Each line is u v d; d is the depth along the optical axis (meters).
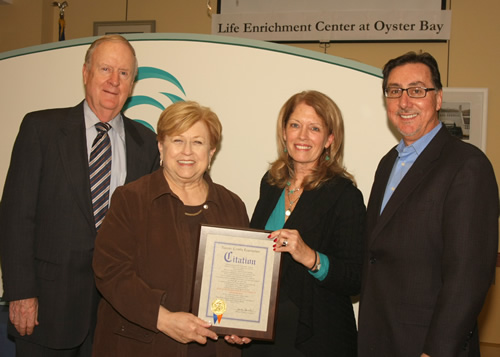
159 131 1.52
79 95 2.40
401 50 3.70
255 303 1.44
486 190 1.33
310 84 2.24
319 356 1.53
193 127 1.49
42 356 1.72
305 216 1.61
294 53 2.24
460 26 3.62
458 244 1.30
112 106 1.78
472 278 1.27
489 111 3.60
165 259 1.45
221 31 3.83
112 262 1.44
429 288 1.38
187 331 1.37
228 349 1.53
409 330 1.39
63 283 1.68
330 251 1.61
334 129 1.68
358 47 3.74
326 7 3.71
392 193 1.54
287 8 3.76
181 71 2.33
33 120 1.76
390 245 1.45
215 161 2.31
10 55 2.45
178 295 1.44
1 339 2.28
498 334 3.57
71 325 1.69
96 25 4.16
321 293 1.58
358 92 2.20
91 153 1.78
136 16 4.14
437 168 1.42
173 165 1.50
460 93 3.56
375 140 2.19
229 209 1.61
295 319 1.57
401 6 3.61
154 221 1.48
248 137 2.29
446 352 1.25
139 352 1.44
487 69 3.60
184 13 4.05
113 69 1.77
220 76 2.30
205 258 1.44
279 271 1.45
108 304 1.53
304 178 1.68
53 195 1.70
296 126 1.67
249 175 2.29
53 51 2.42
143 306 1.38
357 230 1.59
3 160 2.45
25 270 1.67
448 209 1.34
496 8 3.59
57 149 1.73
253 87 2.28
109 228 1.48
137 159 1.86
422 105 1.50
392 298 1.43
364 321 1.52
